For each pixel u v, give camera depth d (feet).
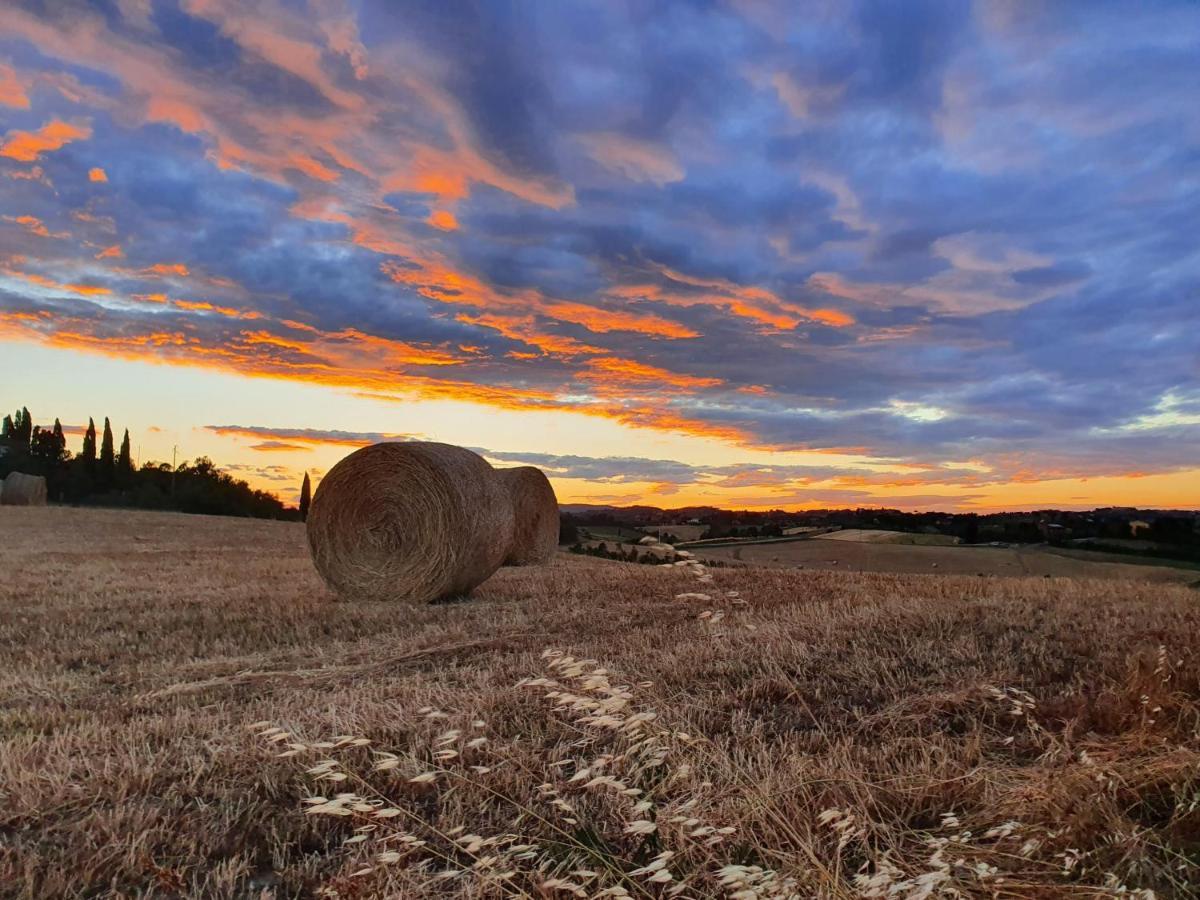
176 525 96.63
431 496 38.75
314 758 13.23
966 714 15.31
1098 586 32.63
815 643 21.24
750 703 16.63
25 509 110.32
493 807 11.68
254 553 65.00
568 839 10.50
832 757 12.87
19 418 255.09
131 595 39.52
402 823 10.55
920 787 11.62
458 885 9.48
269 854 10.48
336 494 40.57
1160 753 11.96
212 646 27.91
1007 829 9.45
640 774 12.05
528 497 59.00
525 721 15.55
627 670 19.11
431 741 14.11
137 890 9.46
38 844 10.59
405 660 24.20
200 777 13.03
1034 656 19.24
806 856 9.32
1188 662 15.89
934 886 8.02
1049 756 12.35
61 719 18.35
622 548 58.54
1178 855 8.93
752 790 11.00
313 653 26.20
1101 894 8.18
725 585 38.60
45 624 31.58
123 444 255.91
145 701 19.93
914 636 21.49
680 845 9.85
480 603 37.60
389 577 39.29
